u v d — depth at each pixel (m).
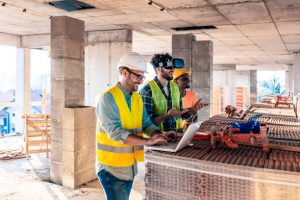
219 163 1.45
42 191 5.17
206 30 8.24
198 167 1.50
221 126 2.86
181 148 1.78
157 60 2.83
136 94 2.32
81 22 5.76
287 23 7.09
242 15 6.24
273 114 4.95
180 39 8.72
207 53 8.60
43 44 10.02
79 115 5.34
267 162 1.49
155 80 2.89
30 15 6.79
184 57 8.68
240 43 10.96
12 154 7.55
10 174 6.12
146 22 7.19
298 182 1.29
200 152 1.72
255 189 1.37
